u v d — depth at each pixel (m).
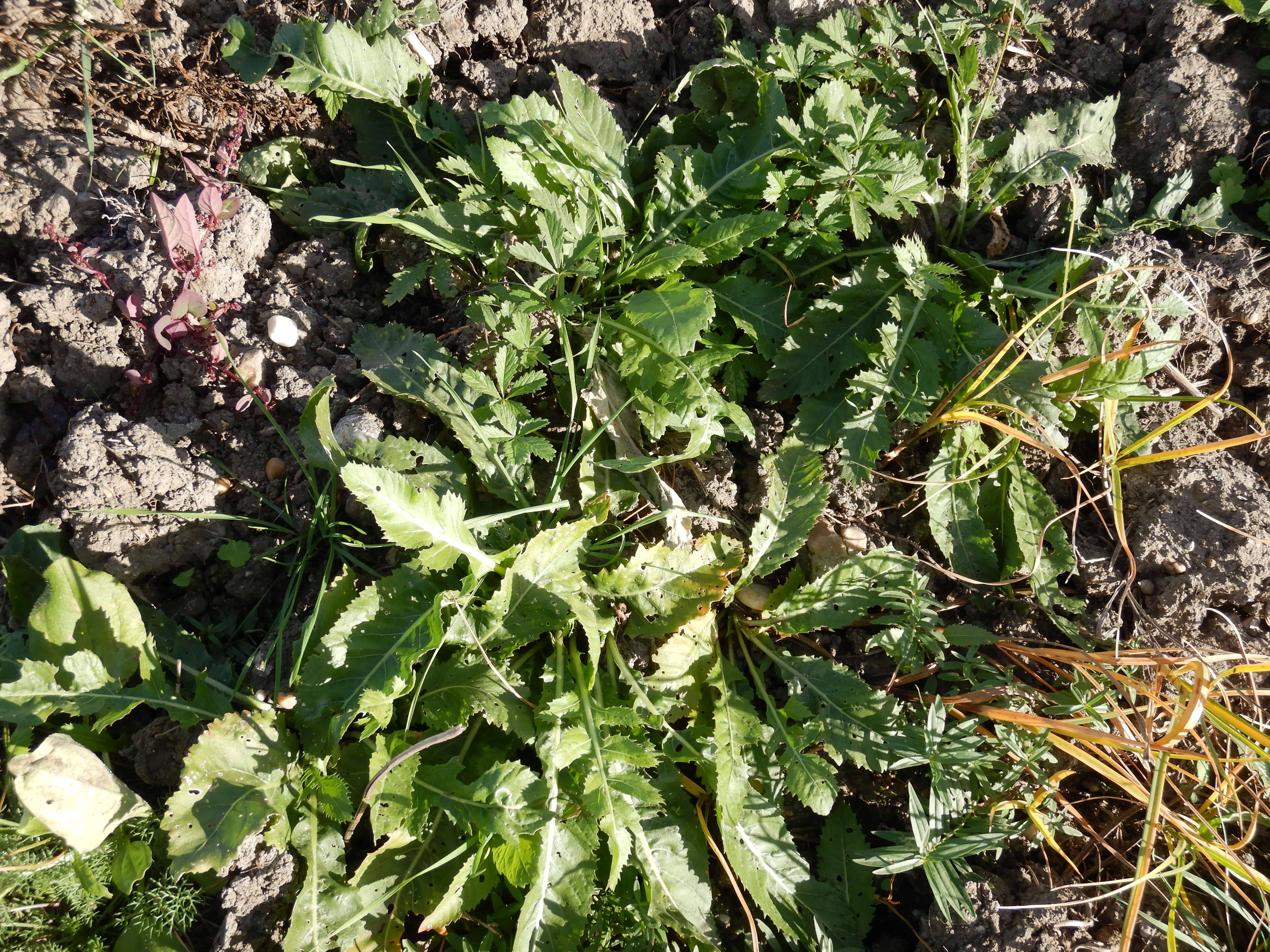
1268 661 0.51
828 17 0.67
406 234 0.58
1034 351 0.57
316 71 0.57
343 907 0.45
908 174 0.58
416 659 0.45
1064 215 0.64
